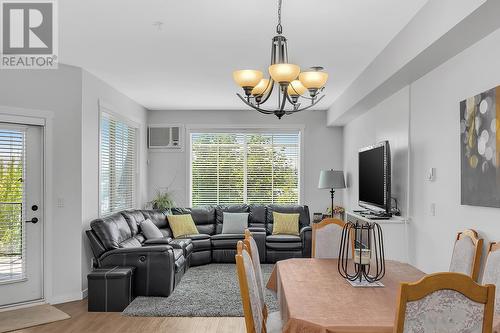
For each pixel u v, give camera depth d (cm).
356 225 293
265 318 287
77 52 442
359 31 380
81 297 491
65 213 484
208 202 816
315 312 215
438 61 362
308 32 382
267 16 344
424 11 324
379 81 451
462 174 329
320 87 330
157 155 812
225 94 661
